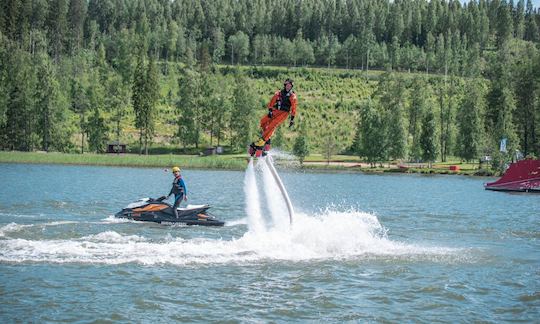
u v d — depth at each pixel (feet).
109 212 91.04
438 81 605.31
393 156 318.65
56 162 286.05
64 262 51.83
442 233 77.71
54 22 626.23
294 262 54.65
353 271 52.01
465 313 40.34
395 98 355.15
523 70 313.32
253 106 377.91
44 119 352.69
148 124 360.69
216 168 279.69
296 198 131.75
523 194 160.25
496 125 301.43
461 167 302.86
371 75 654.53
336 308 40.93
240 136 372.99
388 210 109.29
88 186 149.79
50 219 80.79
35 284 44.68
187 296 42.93
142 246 59.16
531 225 88.28
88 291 43.34
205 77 413.59
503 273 52.75
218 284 46.42
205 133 431.02
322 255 58.08
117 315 38.19
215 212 96.68
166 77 586.45
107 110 402.72
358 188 170.60
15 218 81.46
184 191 78.69
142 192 133.90
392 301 42.96
